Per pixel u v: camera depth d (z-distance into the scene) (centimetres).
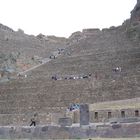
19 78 8575
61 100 7006
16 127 3909
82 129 3672
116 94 6638
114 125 3559
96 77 7594
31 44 13362
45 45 13888
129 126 3494
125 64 8388
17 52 11750
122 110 5656
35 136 3806
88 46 10862
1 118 6556
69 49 11275
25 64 10975
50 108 6694
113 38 10862
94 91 6969
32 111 6838
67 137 3700
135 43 9788
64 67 9381
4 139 3884
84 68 8925
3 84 8344
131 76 7112
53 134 3750
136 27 10700
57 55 11456
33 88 7819
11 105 7312
